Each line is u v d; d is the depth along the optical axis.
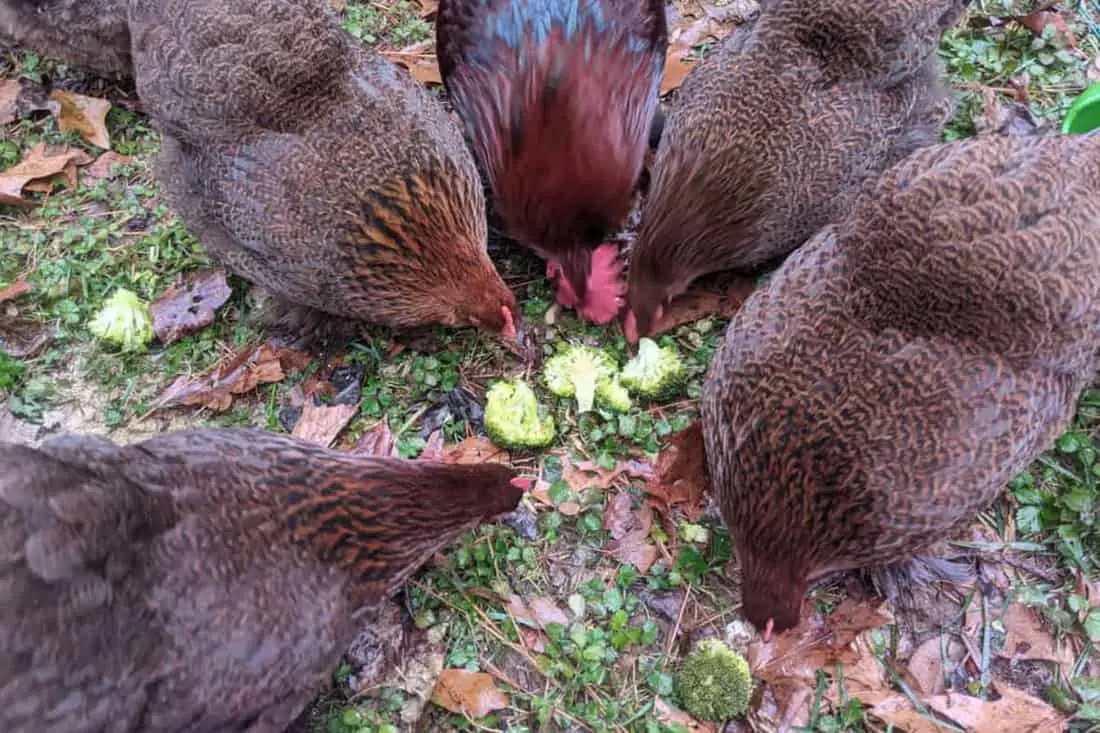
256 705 0.68
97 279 0.93
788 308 0.75
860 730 0.76
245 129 0.83
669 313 0.91
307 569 0.70
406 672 0.77
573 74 0.87
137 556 0.65
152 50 0.84
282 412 0.88
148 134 1.02
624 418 0.87
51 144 1.01
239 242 0.85
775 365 0.74
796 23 0.87
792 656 0.78
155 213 0.97
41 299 0.92
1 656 0.59
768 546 0.73
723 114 0.86
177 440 0.72
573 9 0.89
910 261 0.71
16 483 0.61
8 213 0.97
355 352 0.91
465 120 0.96
